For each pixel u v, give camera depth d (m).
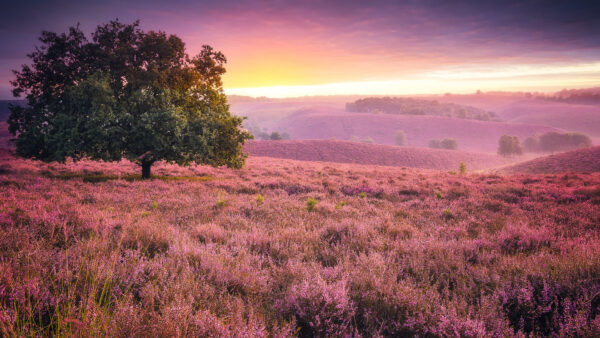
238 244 5.04
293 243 5.30
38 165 20.03
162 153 14.10
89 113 13.22
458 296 3.39
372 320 2.89
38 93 14.20
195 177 18.20
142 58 14.79
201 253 4.23
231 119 16.81
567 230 6.75
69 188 11.02
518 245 5.41
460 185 16.19
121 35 14.67
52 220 5.48
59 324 2.10
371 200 11.77
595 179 17.00
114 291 2.89
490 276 3.80
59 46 13.86
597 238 5.63
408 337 2.70
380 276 3.68
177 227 6.20
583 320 2.46
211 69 16.62
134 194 10.52
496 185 14.81
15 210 6.44
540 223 7.77
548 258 4.14
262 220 7.56
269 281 3.74
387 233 6.27
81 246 3.97
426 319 2.79
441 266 4.24
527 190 13.05
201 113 16.00
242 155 17.48
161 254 4.24
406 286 3.38
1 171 15.45
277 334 2.42
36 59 13.79
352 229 6.04
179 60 15.52
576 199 11.02
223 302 3.03
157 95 14.41
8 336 1.94
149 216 7.13
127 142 13.99
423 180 19.34
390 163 96.94
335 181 17.77
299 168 30.30
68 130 12.89
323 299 2.87
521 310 3.03
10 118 13.88
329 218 7.74
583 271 3.47
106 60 13.78
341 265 4.09
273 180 15.87
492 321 2.66
